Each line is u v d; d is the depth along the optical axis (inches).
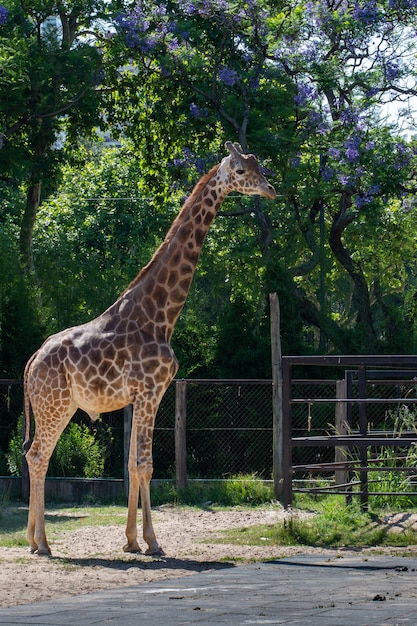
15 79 1072.2
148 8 1154.0
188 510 704.4
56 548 519.5
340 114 1192.8
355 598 337.7
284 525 538.6
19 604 343.6
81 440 828.0
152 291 510.3
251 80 1146.7
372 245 1310.3
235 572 422.0
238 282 1350.9
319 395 926.4
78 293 1077.8
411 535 531.2
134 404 499.5
